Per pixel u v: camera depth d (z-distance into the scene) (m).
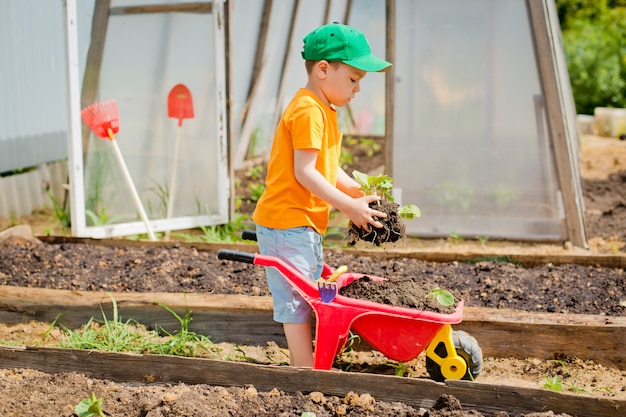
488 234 6.69
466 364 3.45
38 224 7.01
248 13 8.72
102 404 3.32
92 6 6.25
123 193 6.62
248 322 4.29
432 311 3.39
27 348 3.70
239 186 8.54
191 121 6.65
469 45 6.43
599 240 6.71
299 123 3.44
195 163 6.70
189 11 6.47
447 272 5.00
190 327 4.35
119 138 6.54
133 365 3.58
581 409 3.08
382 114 11.80
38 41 7.57
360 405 3.24
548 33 6.20
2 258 5.21
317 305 3.43
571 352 3.98
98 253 5.43
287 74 9.98
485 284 4.74
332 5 10.64
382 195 3.68
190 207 6.77
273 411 3.23
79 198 6.04
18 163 7.40
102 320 4.43
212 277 4.85
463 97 6.52
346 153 10.01
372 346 3.85
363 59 3.46
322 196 3.41
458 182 6.66
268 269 3.63
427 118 6.59
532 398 3.14
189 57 6.55
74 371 3.65
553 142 6.39
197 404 3.26
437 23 6.43
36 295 4.50
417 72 6.53
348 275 3.71
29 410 3.27
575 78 15.23
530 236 6.60
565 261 5.18
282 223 3.56
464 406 3.21
